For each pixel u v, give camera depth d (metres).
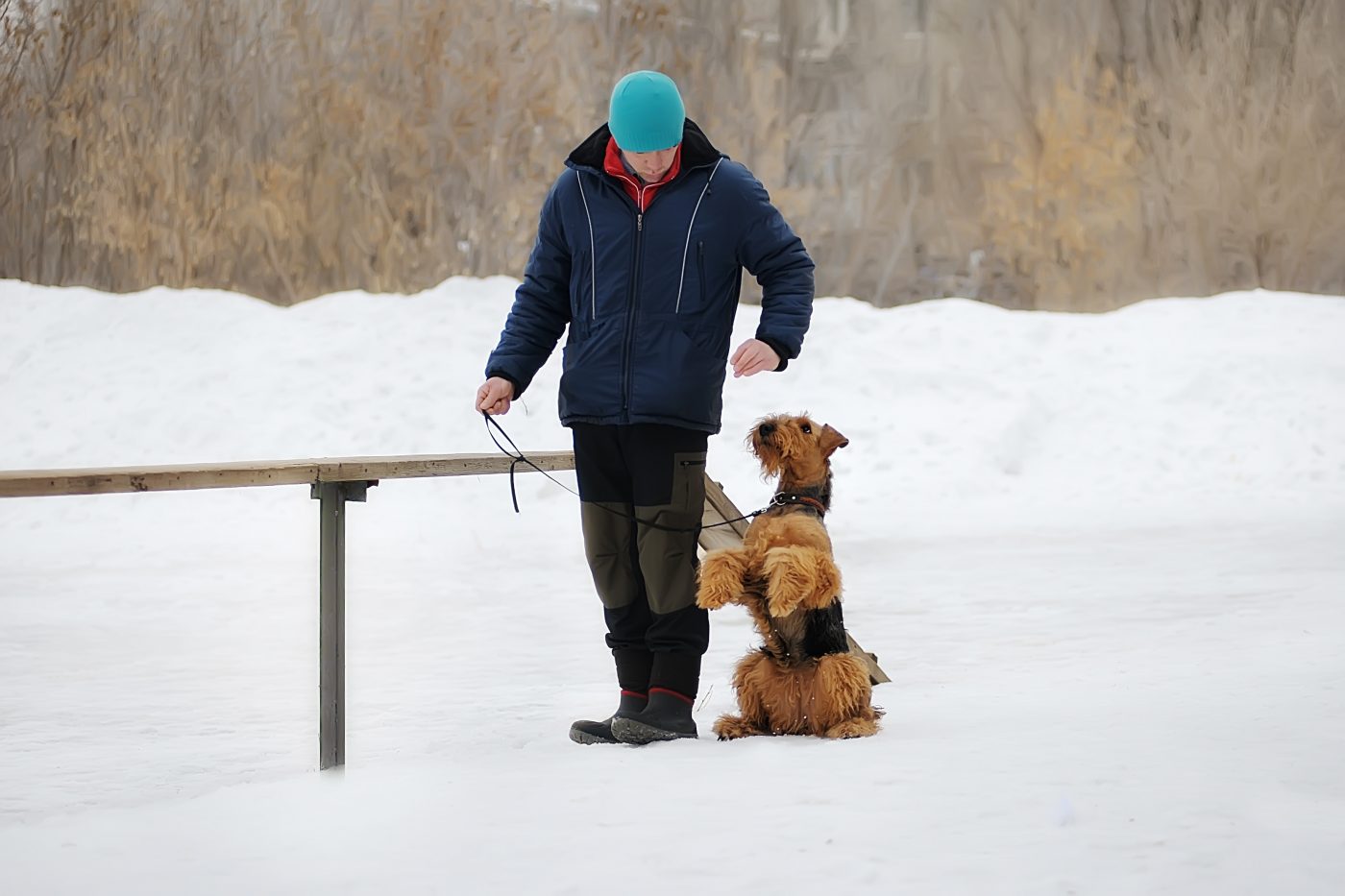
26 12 28.23
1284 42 29.02
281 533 16.55
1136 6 29.44
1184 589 11.26
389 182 27.50
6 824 4.93
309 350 22.19
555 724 6.58
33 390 21.47
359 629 10.46
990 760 4.72
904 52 30.23
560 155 27.89
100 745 6.55
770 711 5.58
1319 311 24.19
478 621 10.77
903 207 29.33
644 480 5.61
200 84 27.50
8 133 28.16
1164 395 21.14
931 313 23.89
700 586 5.36
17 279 27.14
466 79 27.70
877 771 4.55
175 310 23.89
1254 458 19.59
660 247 5.61
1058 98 28.70
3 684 8.38
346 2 27.61
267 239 27.14
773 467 5.71
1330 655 7.32
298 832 3.92
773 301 5.80
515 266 27.52
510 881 3.39
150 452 19.77
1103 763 4.61
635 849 3.65
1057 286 28.12
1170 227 28.20
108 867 3.58
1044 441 20.39
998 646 8.80
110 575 13.66
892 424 20.53
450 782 4.57
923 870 3.42
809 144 30.22
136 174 27.45
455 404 20.62
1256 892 3.22
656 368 5.58
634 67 29.25
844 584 12.18
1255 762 4.62
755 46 30.25
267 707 7.54
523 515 17.47
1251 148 28.55
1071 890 3.25
